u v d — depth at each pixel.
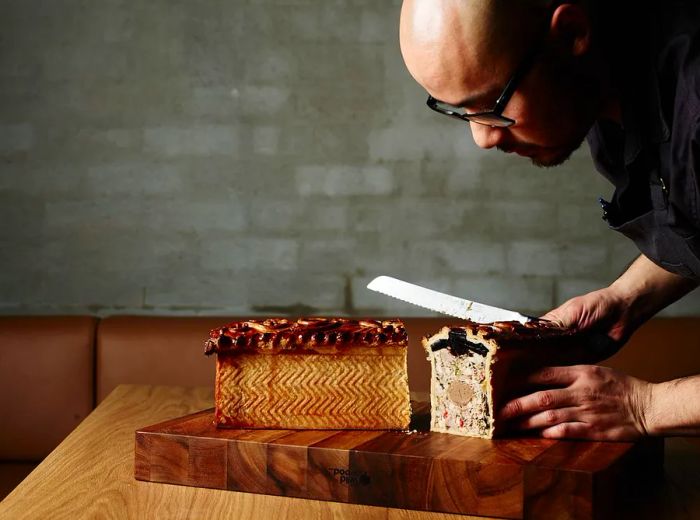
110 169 2.83
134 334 2.57
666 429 1.25
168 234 2.84
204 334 2.57
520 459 1.14
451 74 1.15
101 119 2.83
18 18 2.82
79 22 2.83
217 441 1.24
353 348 1.34
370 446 1.22
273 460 1.22
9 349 2.54
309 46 2.81
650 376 2.49
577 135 1.26
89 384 2.55
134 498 1.19
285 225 2.83
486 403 1.28
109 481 1.27
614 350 1.46
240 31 2.82
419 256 2.80
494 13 1.11
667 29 1.20
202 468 1.25
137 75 2.82
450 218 2.80
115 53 2.82
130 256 2.84
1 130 2.83
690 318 2.57
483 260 2.80
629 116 1.27
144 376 2.54
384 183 2.81
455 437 1.29
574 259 2.78
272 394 1.33
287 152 2.82
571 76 1.19
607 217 1.49
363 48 2.80
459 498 1.13
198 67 2.82
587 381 1.28
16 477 2.40
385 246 2.81
